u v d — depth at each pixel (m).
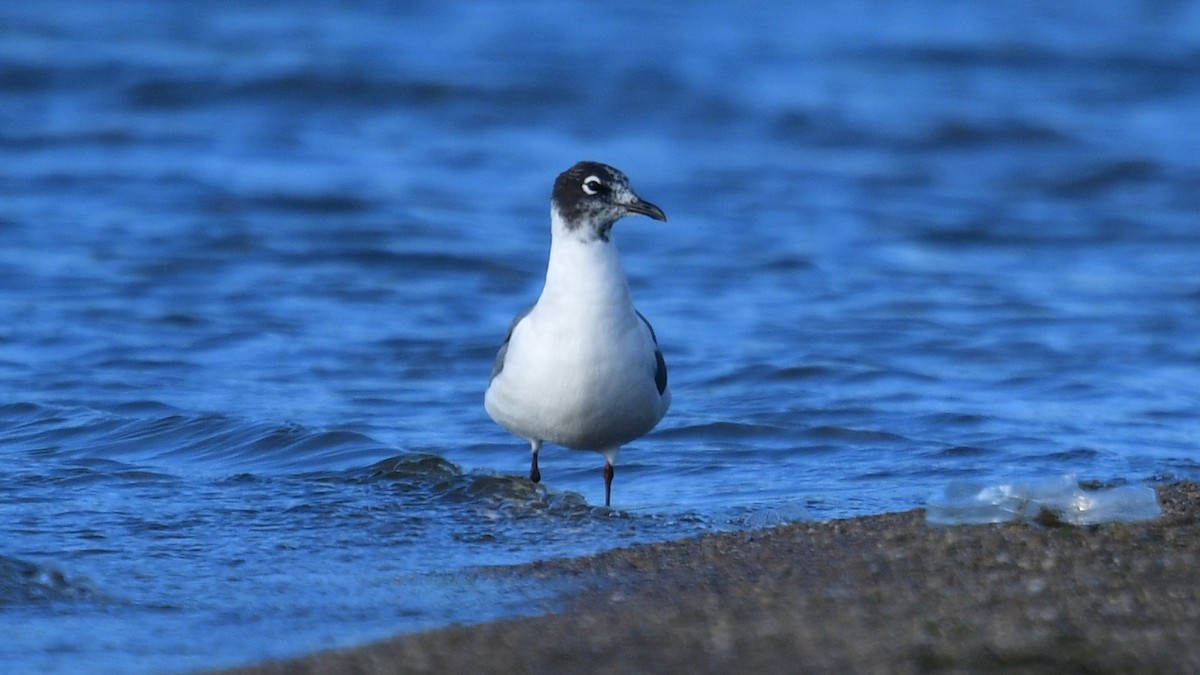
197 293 19.70
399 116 32.94
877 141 32.06
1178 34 43.25
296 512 11.23
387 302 19.72
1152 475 12.04
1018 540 9.47
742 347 17.50
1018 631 7.62
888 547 9.52
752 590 8.72
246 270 21.16
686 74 36.62
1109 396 15.41
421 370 16.41
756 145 31.77
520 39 40.06
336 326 18.31
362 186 26.84
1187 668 7.13
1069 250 24.03
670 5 45.69
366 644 7.96
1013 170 30.20
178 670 7.79
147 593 9.26
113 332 17.50
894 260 23.00
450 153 29.94
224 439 13.40
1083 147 31.83
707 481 12.44
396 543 10.48
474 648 7.71
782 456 13.20
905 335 18.14
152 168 27.33
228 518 11.05
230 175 27.17
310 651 8.02
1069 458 12.77
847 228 25.17
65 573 9.52
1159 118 34.53
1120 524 9.82
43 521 10.81
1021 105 35.19
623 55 38.47
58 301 18.86
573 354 10.99
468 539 10.61
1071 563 8.93
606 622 8.12
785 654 7.36
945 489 11.02
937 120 33.31
